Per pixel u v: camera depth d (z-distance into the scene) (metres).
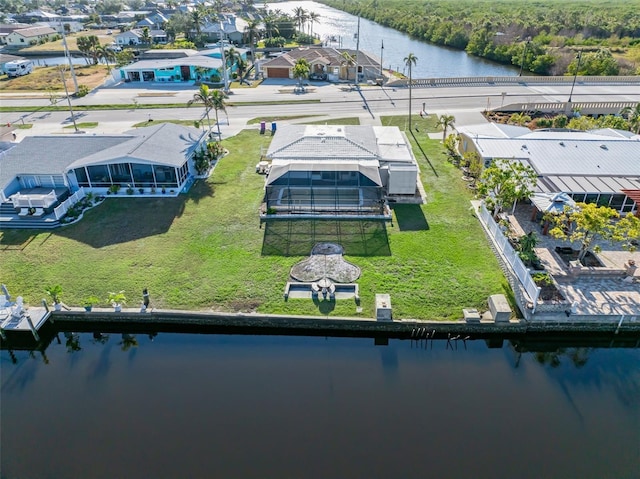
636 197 33.81
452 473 17.95
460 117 61.50
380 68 83.81
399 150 41.94
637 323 25.36
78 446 19.27
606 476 17.98
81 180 39.81
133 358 24.56
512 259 29.16
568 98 69.31
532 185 35.06
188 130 47.88
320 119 61.00
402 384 22.56
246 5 198.75
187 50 96.06
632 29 121.12
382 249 32.22
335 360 24.22
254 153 49.28
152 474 17.98
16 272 29.94
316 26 185.12
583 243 29.02
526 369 23.83
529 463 18.42
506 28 128.62
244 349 25.11
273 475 17.83
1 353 25.61
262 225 35.22
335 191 39.16
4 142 47.72
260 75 85.88
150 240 33.41
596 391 22.38
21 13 189.75
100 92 75.50
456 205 38.03
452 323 25.58
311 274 29.61
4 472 18.25
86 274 29.75
